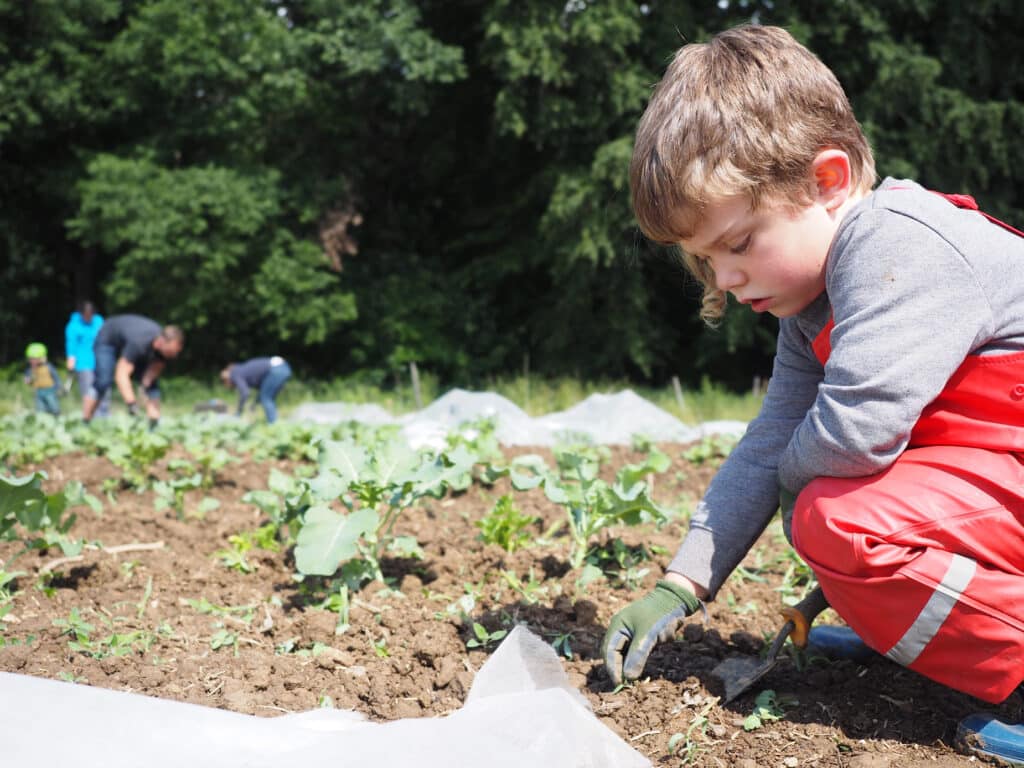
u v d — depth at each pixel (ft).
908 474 5.82
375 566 9.07
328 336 65.87
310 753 5.04
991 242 5.67
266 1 64.80
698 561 6.93
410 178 72.02
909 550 5.61
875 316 5.54
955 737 5.89
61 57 61.93
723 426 23.93
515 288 69.00
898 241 5.53
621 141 55.72
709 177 5.60
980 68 58.65
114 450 15.43
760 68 5.69
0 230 67.41
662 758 5.96
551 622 8.18
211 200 57.16
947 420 5.84
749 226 5.77
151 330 28.76
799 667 7.13
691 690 6.77
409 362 64.80
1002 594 5.46
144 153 61.72
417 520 11.95
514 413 25.73
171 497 12.27
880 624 5.80
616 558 9.69
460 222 71.51
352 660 7.43
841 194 5.86
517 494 13.64
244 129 63.21
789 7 57.41
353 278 66.69
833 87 5.83
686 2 59.36
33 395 53.01
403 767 4.92
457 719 5.56
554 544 10.36
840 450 5.71
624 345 61.46
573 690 6.49
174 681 6.98
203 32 59.31
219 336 66.74
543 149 64.85
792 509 6.65
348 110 66.39
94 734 5.13
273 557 10.21
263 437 19.89
